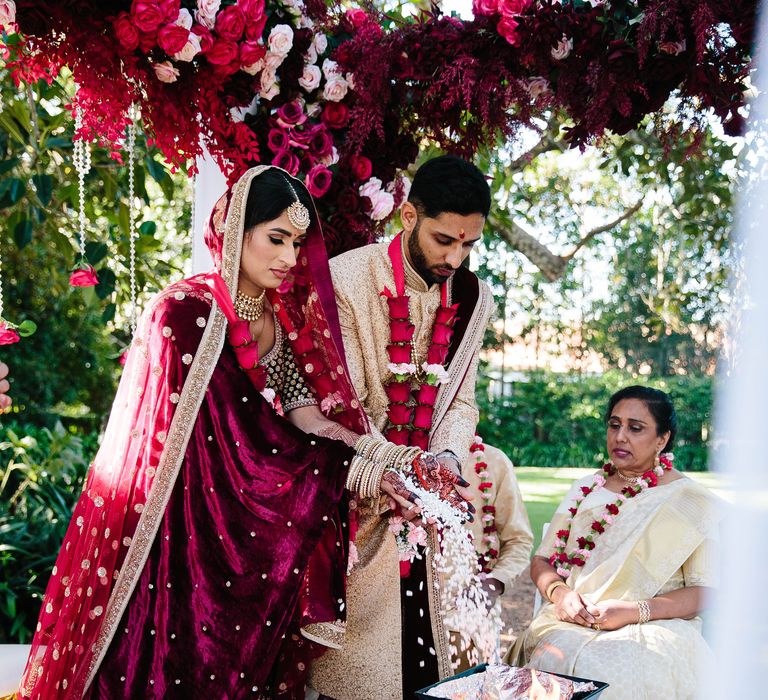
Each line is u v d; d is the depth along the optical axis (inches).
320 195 120.3
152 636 89.7
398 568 101.3
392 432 104.0
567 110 115.0
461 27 113.3
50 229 173.0
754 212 36.8
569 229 342.0
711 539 107.3
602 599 106.7
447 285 107.7
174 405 89.4
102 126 107.1
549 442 474.0
